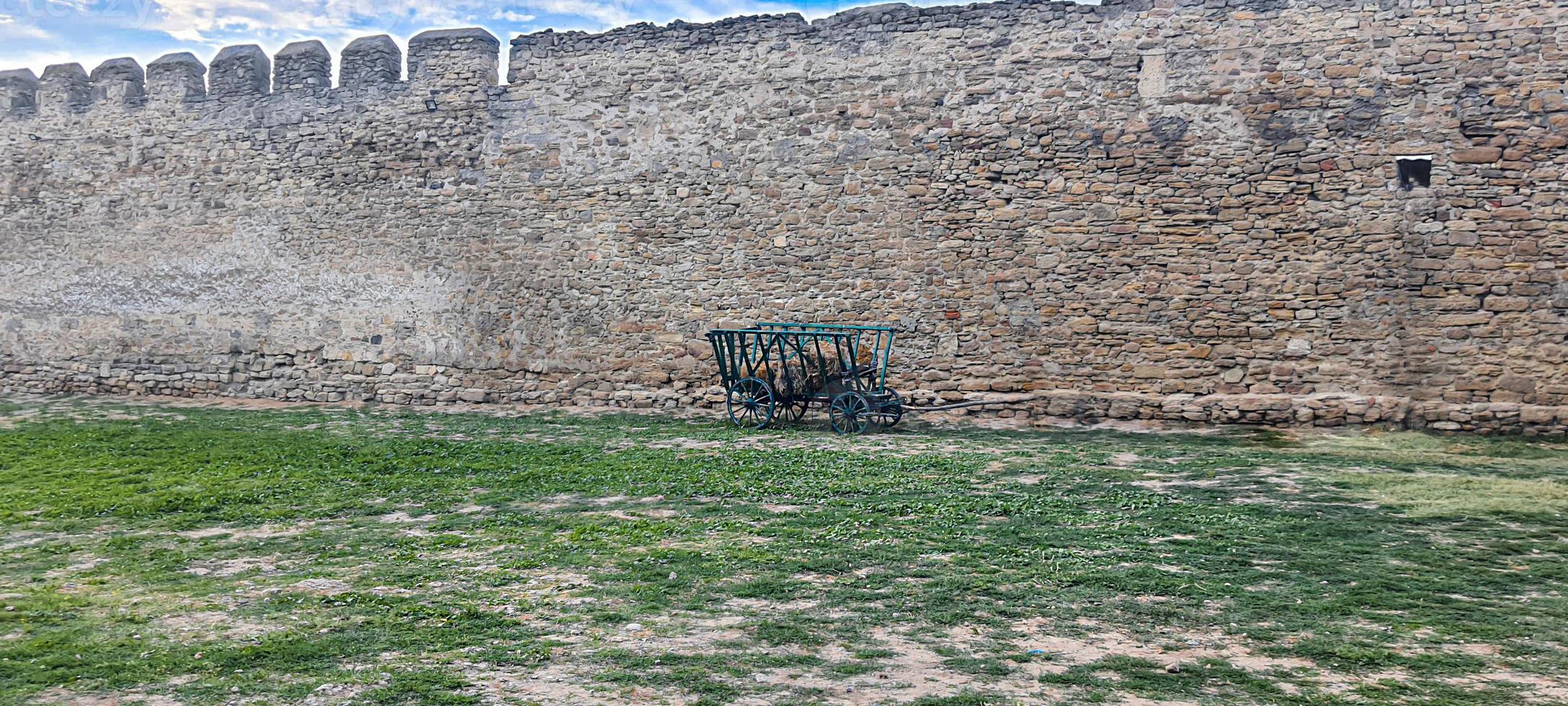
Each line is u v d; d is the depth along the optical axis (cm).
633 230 1362
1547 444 1036
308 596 567
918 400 1261
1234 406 1159
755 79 1321
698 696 421
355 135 1461
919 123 1265
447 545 689
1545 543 649
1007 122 1237
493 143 1410
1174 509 756
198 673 451
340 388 1464
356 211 1459
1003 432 1150
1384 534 679
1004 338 1239
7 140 1608
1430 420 1107
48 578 615
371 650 480
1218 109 1173
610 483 884
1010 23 1238
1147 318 1195
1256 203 1162
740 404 1227
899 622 518
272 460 1009
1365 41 1130
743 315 1323
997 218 1239
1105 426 1177
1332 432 1114
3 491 871
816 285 1298
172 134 1538
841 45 1294
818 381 1176
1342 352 1139
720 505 792
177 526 759
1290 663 457
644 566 622
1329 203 1141
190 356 1527
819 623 516
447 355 1424
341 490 880
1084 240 1212
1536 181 1087
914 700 416
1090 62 1212
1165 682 434
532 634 502
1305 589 565
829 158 1295
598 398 1373
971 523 724
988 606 541
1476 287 1101
